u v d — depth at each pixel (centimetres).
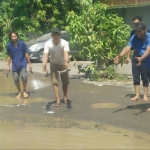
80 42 1227
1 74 1462
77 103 923
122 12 2006
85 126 729
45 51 871
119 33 1226
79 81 1245
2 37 2481
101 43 1223
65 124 746
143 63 906
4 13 2428
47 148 582
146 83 922
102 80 1245
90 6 1235
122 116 793
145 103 906
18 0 2391
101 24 1238
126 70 1470
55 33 855
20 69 994
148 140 639
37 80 1302
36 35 2448
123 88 1109
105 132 687
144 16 1861
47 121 769
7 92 1080
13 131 695
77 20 1231
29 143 612
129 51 918
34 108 880
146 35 860
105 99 961
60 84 1194
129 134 675
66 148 582
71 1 2505
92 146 596
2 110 863
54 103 929
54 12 2434
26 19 2400
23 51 993
